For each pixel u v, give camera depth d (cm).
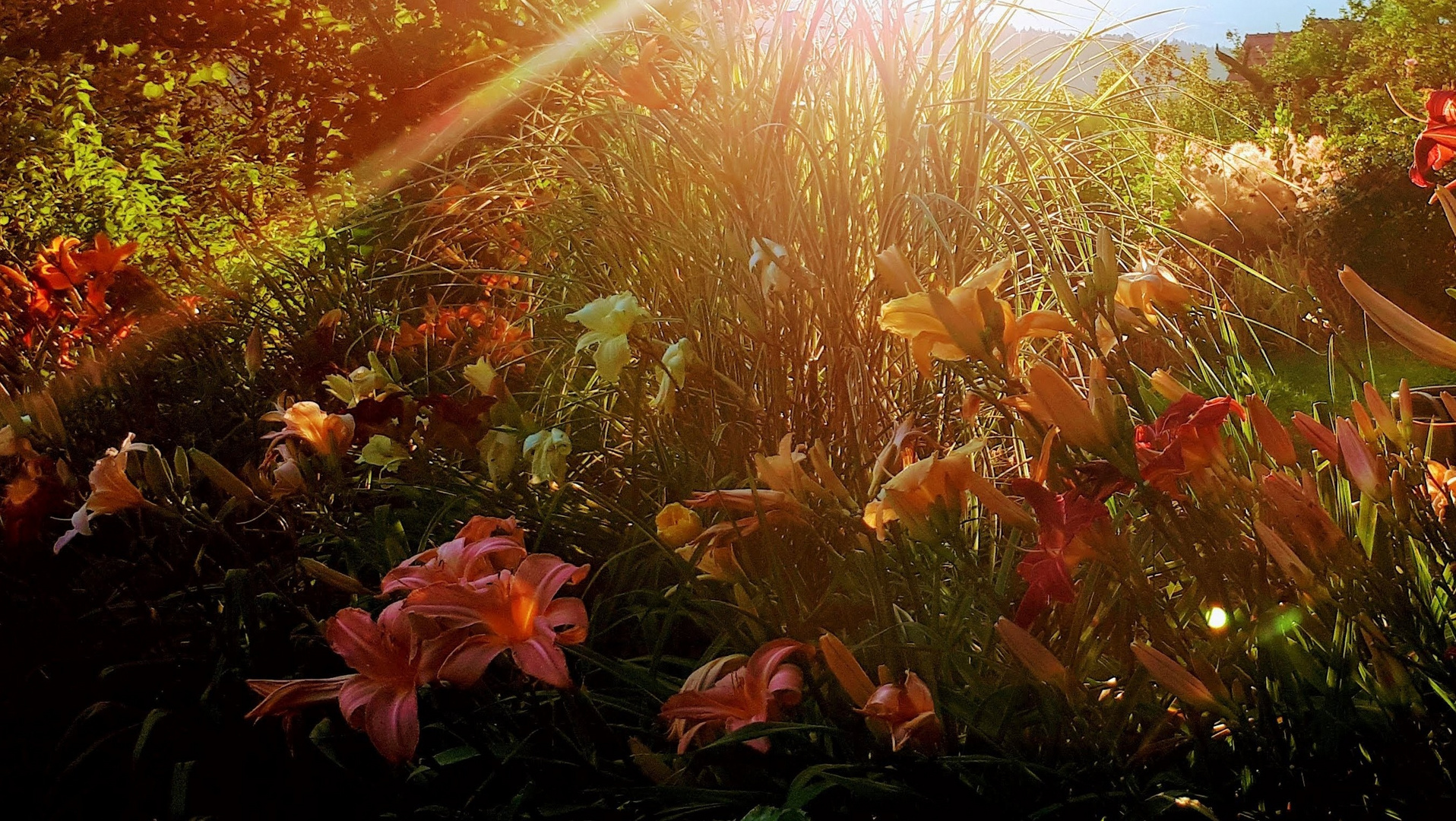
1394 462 115
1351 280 104
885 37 177
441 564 111
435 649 104
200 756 128
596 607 137
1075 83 211
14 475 155
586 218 220
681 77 211
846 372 170
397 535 141
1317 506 101
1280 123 623
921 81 178
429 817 117
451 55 407
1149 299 119
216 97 647
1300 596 104
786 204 178
